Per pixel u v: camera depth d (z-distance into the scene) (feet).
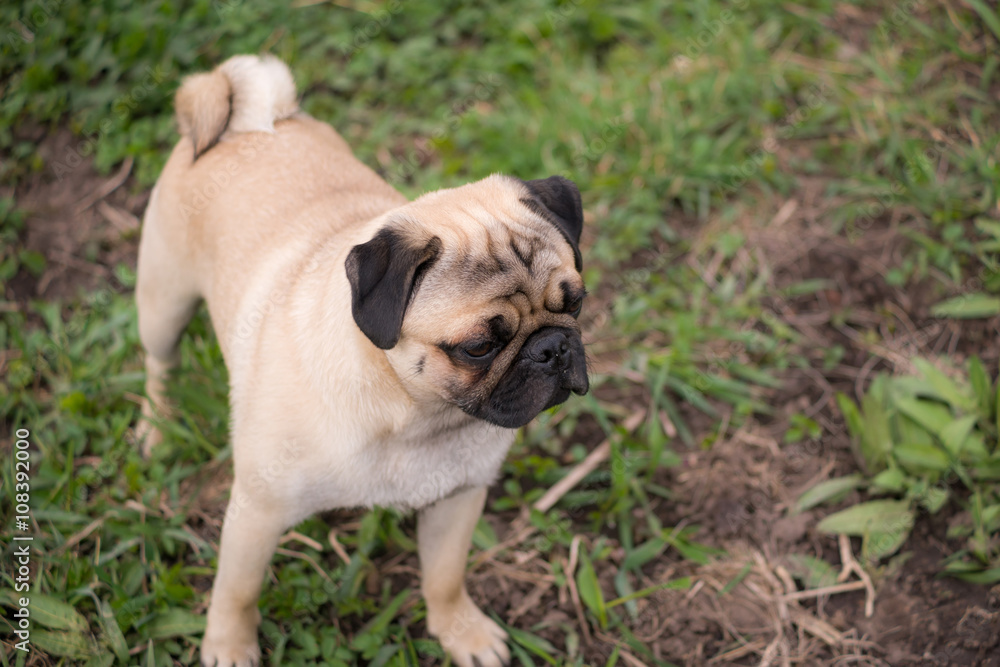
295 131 11.92
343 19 19.70
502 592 12.07
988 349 14.37
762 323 15.33
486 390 8.56
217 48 18.71
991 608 11.24
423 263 8.34
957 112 18.15
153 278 12.17
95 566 11.09
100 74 18.04
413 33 19.84
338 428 8.84
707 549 12.36
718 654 11.44
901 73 18.92
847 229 16.53
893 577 11.98
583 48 19.79
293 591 11.46
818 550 12.47
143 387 13.69
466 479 9.81
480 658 11.05
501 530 12.73
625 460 13.21
